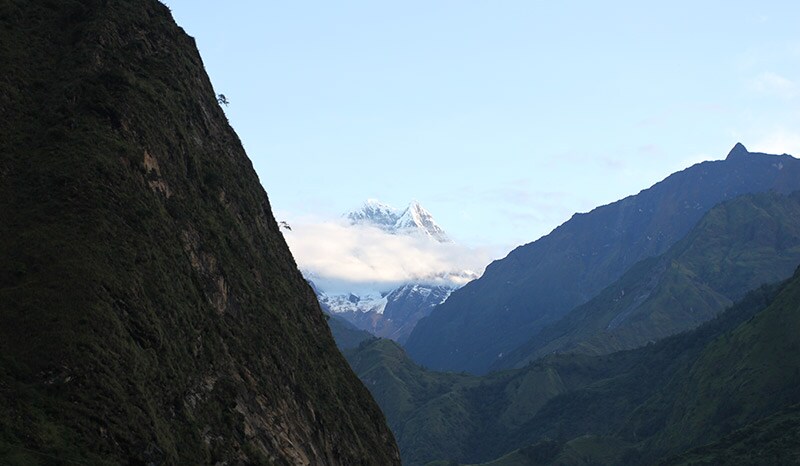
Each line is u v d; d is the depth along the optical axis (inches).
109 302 2222.0
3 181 2456.9
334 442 3277.6
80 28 3075.8
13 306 2103.8
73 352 2037.4
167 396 2300.7
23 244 2269.9
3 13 2972.4
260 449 2630.4
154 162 2839.6
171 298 2522.1
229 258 3102.9
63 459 1847.9
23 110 2706.7
